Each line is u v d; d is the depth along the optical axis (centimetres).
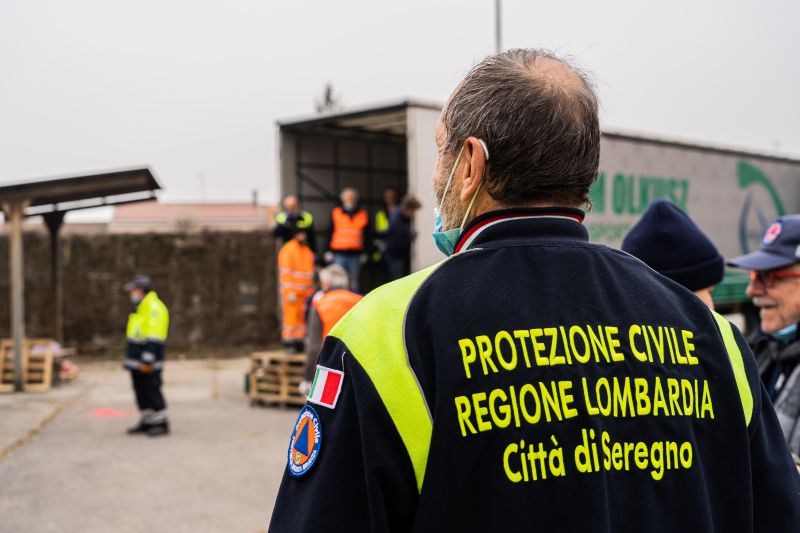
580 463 108
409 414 107
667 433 115
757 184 1355
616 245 1052
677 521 112
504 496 105
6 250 1428
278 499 115
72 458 692
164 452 714
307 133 1068
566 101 120
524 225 121
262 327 1554
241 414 905
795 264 257
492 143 120
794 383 243
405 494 106
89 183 1055
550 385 110
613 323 117
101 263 1471
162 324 788
